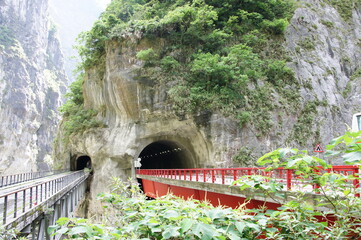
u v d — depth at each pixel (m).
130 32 39.19
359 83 41.78
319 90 38.91
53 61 128.38
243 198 13.21
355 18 50.50
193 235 4.79
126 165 39.66
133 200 6.19
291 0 46.28
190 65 36.25
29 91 91.19
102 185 39.44
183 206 5.36
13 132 83.12
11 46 91.00
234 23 39.56
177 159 49.50
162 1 43.97
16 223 10.69
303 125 35.31
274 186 5.71
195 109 34.62
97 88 44.19
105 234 4.93
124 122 39.59
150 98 37.09
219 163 32.66
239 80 34.31
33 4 107.75
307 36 43.41
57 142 59.00
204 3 39.22
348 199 5.60
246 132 33.00
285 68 37.25
